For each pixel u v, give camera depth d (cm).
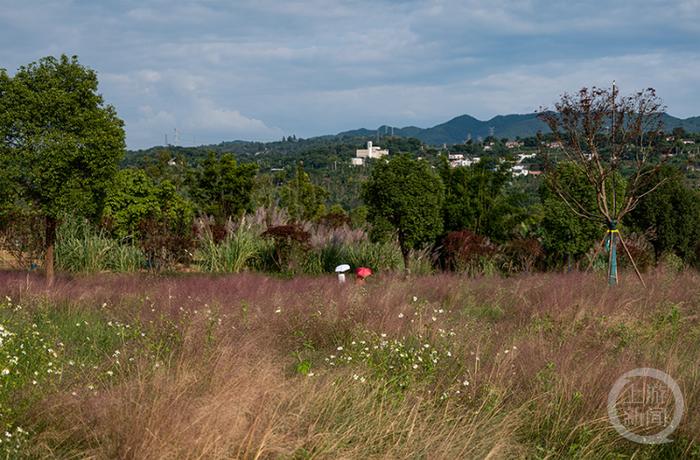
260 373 541
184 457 397
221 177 3053
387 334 781
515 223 2130
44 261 1786
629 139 1416
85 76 1504
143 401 466
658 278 1415
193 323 774
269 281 1380
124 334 789
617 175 1966
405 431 495
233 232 2142
